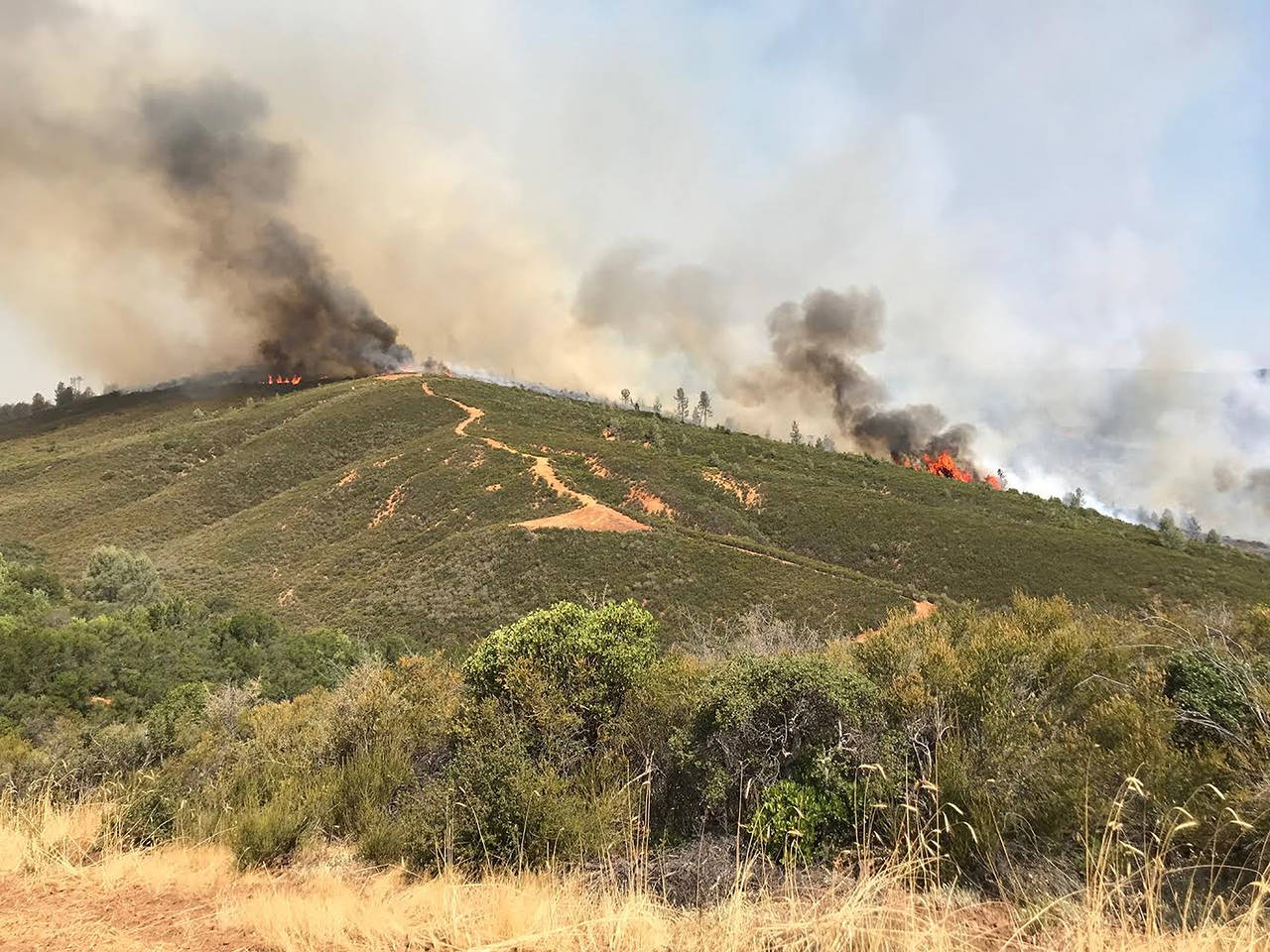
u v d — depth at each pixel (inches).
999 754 172.9
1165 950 104.2
